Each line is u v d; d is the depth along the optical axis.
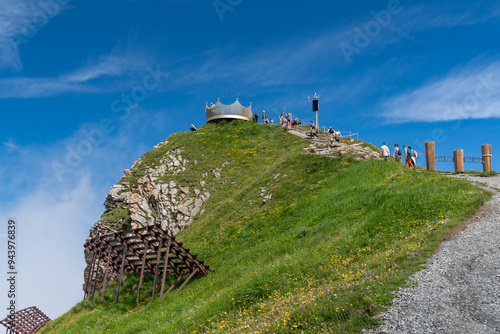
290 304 12.06
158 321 18.72
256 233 28.92
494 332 7.65
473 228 15.24
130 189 52.78
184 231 42.09
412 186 22.84
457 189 20.31
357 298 9.95
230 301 15.73
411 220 18.11
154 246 28.09
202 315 15.48
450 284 10.42
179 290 24.75
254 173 49.34
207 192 47.50
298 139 55.72
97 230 48.94
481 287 9.95
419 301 9.47
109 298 29.41
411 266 12.27
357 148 41.59
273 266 18.36
